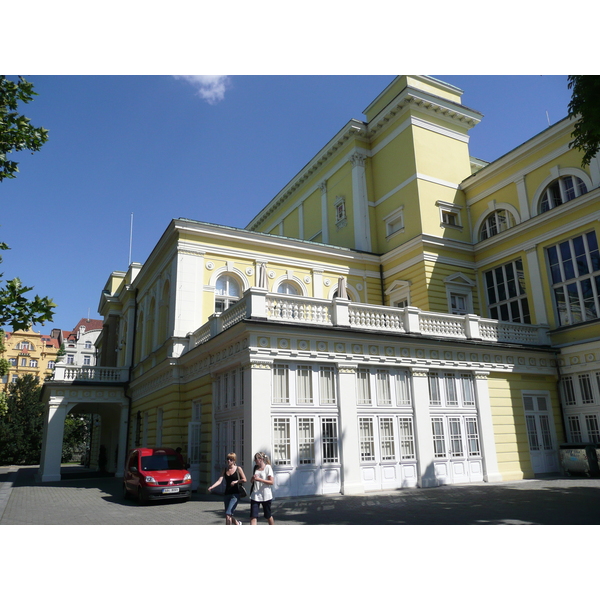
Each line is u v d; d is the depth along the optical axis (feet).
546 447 66.59
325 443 50.98
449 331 62.90
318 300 54.70
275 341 50.34
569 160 71.36
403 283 81.71
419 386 58.18
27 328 33.24
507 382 65.62
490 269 81.61
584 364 66.44
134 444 91.09
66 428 186.50
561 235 70.79
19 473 112.78
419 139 84.89
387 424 55.47
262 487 32.48
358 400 54.34
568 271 70.23
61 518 40.45
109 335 116.98
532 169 76.28
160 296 81.35
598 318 65.31
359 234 88.79
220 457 55.16
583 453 62.64
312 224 105.19
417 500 44.96
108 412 113.60
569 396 68.54
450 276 79.82
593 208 66.95
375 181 92.58
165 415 71.05
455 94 93.56
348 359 53.98
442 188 84.84
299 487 48.32
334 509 40.88
